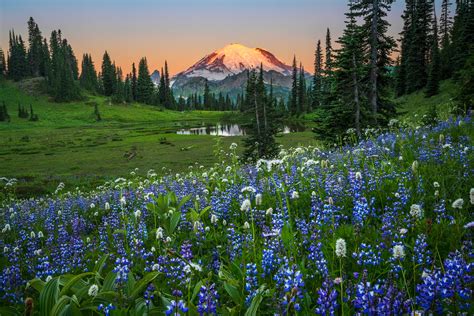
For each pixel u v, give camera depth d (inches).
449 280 106.7
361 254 152.0
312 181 302.5
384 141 450.9
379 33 1184.2
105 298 128.0
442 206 190.4
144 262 201.9
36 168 2442.2
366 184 264.2
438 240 166.7
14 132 5585.6
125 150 3117.6
